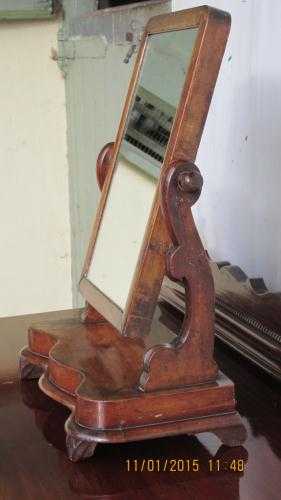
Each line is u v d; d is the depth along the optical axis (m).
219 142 1.22
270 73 1.06
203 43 0.74
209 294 0.77
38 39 1.99
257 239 1.13
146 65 0.90
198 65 0.74
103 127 1.77
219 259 1.25
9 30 1.96
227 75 1.18
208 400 0.78
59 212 2.14
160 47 0.86
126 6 1.56
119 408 0.75
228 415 0.79
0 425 0.86
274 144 1.06
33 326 0.98
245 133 1.14
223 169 1.22
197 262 0.77
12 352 1.08
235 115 1.17
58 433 0.84
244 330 1.02
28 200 2.10
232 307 1.06
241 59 1.14
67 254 2.18
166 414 0.76
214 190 1.25
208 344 0.78
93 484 0.73
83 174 1.97
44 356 0.96
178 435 0.82
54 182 2.11
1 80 1.99
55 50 2.01
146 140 0.84
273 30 1.05
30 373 0.99
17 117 2.03
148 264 0.76
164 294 1.25
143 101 0.88
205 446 0.80
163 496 0.71
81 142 1.96
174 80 0.80
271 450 0.79
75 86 1.96
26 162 2.07
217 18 0.74
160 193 0.75
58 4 1.96
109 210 0.93
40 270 2.16
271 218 1.08
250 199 1.14
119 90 1.64
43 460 0.78
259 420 0.86
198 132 0.75
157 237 0.76
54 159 2.10
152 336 0.94
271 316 0.96
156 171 0.80
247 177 1.15
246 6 1.11
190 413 0.77
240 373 0.99
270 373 0.95
